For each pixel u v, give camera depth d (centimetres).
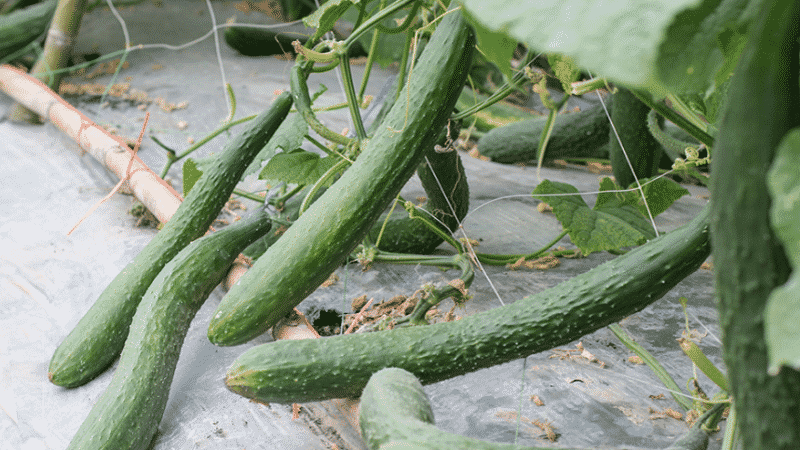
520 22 71
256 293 121
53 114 184
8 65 212
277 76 253
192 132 197
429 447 104
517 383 127
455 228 150
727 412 122
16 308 141
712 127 126
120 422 118
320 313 139
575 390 126
